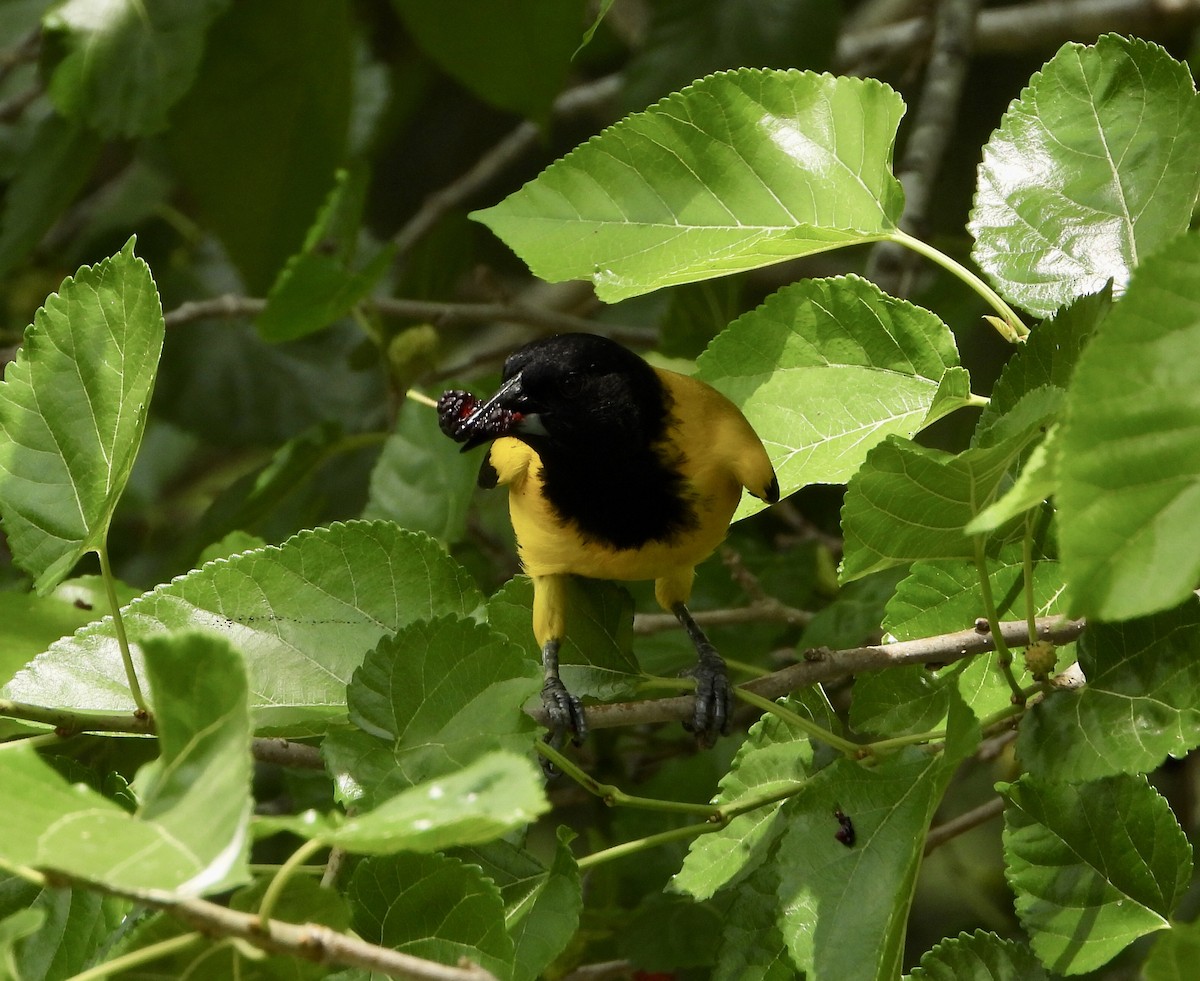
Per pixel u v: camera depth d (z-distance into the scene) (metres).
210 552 3.39
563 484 3.33
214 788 3.16
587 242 3.29
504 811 3.16
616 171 3.29
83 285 3.27
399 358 3.51
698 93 3.29
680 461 3.33
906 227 3.52
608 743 3.46
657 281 3.29
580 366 3.33
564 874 3.25
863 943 3.23
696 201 3.29
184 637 3.17
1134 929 3.24
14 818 3.17
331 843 3.16
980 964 3.25
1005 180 3.30
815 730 3.25
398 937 3.23
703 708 3.34
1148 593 3.15
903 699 3.29
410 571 3.29
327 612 3.28
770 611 3.43
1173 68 3.29
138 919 3.24
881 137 3.29
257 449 4.41
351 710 3.24
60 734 3.24
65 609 3.31
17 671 3.27
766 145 3.29
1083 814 3.25
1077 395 3.15
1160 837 3.24
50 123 3.54
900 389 3.31
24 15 3.85
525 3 3.53
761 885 3.27
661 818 3.44
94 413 3.27
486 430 3.34
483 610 3.29
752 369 3.31
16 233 3.53
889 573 3.41
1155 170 3.29
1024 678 3.29
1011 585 3.29
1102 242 3.29
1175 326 3.15
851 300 3.30
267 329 3.45
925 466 3.22
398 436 3.44
